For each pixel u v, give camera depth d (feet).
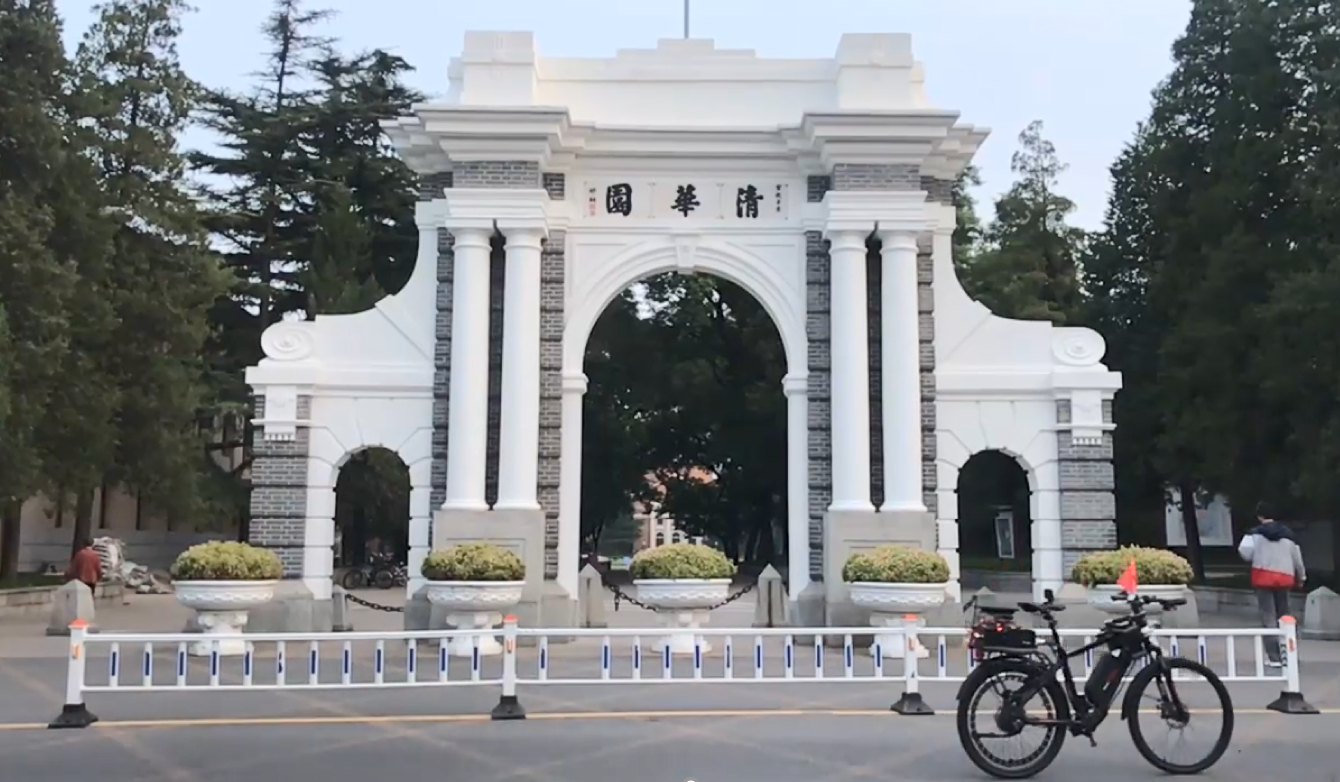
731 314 127.03
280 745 31.09
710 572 49.78
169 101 100.68
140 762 29.07
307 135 129.59
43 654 51.57
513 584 50.14
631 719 34.94
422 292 57.98
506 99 56.39
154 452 88.79
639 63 59.00
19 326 69.87
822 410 57.06
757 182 58.54
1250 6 79.77
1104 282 101.09
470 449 54.80
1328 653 51.88
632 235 57.82
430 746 30.99
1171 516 136.36
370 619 76.23
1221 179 82.69
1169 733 29.04
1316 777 27.68
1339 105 72.33
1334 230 70.33
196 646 49.62
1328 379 69.00
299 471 56.13
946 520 57.00
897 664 48.11
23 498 73.82
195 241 96.02
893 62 57.41
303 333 57.26
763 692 40.27
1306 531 99.81
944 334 58.49
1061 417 57.47
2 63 73.92
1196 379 80.64
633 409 133.59
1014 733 27.71
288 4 134.00
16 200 71.46
